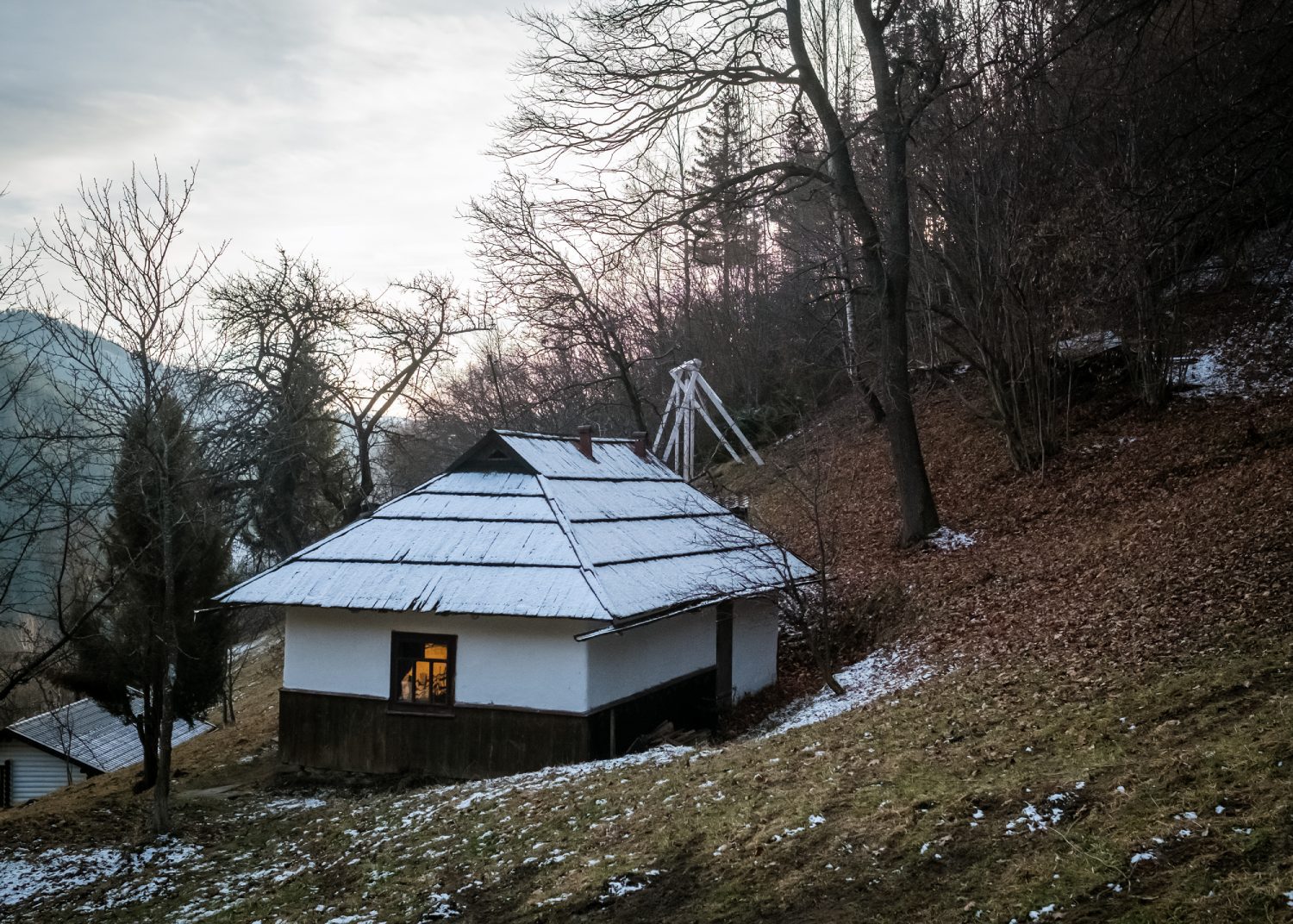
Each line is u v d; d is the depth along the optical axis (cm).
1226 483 1775
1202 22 1298
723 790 1012
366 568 1641
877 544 2386
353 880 1016
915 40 2389
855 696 1563
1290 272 2319
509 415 3906
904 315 2312
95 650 1658
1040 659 1292
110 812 1517
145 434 1359
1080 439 2377
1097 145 1870
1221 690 912
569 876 875
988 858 700
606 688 1551
